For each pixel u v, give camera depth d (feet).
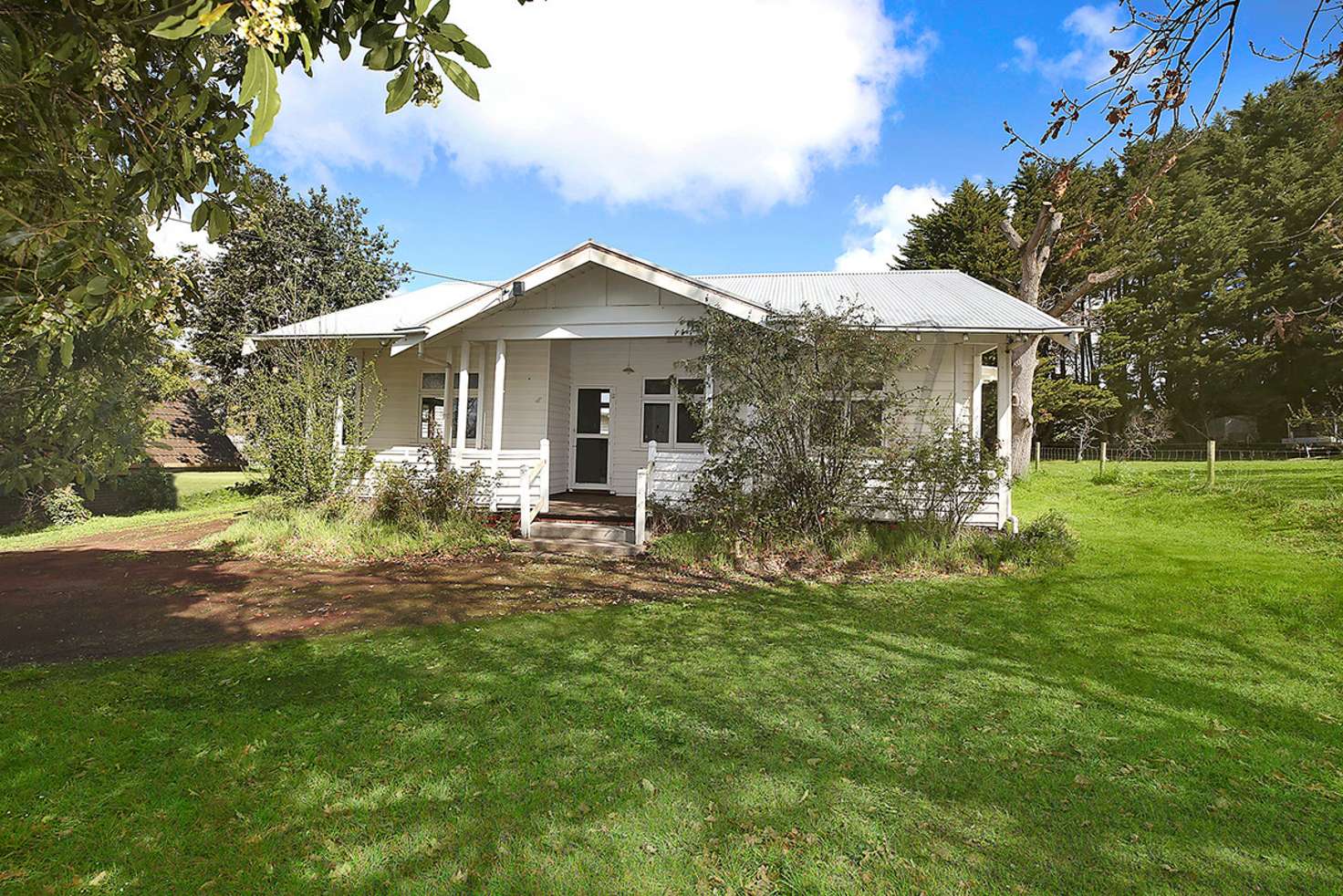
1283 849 9.26
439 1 6.30
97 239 9.22
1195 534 35.88
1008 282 75.77
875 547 29.78
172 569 28.99
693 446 45.29
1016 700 14.65
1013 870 8.74
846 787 10.80
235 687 15.28
